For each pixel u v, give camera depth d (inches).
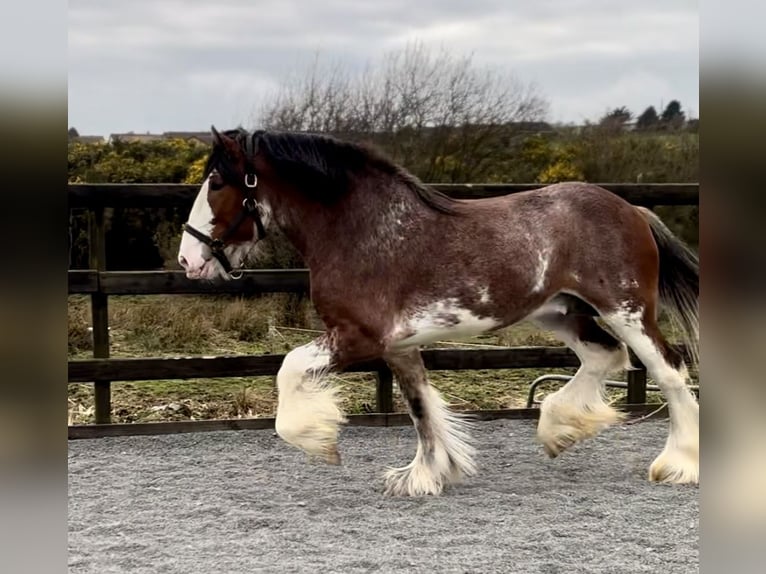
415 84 485.7
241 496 167.9
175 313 346.0
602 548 135.7
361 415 225.9
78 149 431.2
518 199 167.9
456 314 158.6
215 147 158.2
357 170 159.8
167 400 259.6
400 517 153.1
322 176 157.4
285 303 358.6
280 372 155.4
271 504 162.2
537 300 163.8
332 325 157.8
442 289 157.6
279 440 213.6
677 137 502.9
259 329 340.8
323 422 152.6
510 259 159.9
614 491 168.6
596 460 193.3
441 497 165.5
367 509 158.4
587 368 180.1
